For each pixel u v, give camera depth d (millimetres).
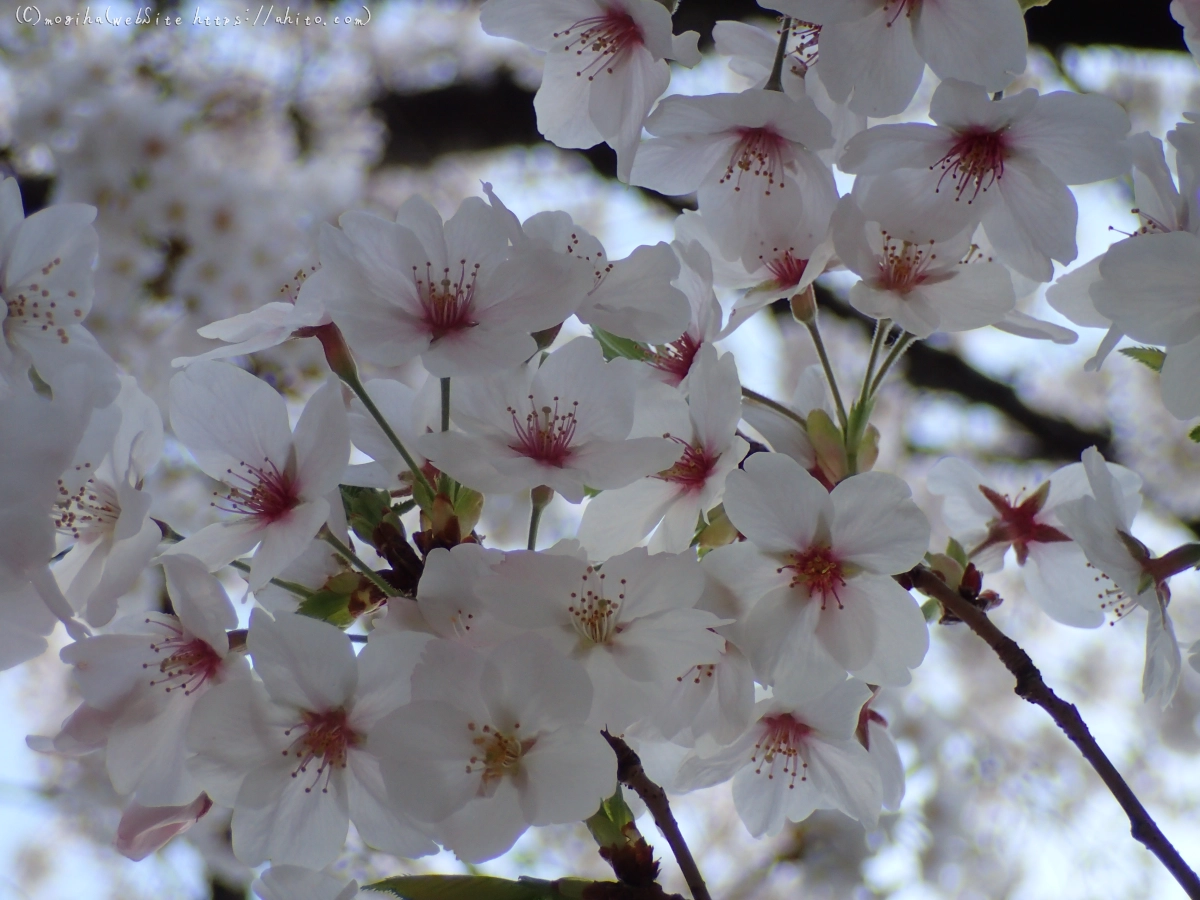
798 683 318
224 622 313
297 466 321
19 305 342
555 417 318
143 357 647
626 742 325
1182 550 339
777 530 318
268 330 329
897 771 359
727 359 326
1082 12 585
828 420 338
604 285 330
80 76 679
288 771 306
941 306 335
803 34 355
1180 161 330
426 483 323
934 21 325
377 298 316
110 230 632
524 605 299
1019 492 390
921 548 316
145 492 311
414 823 303
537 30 351
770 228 346
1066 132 324
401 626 304
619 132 349
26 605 316
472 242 318
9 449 304
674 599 303
